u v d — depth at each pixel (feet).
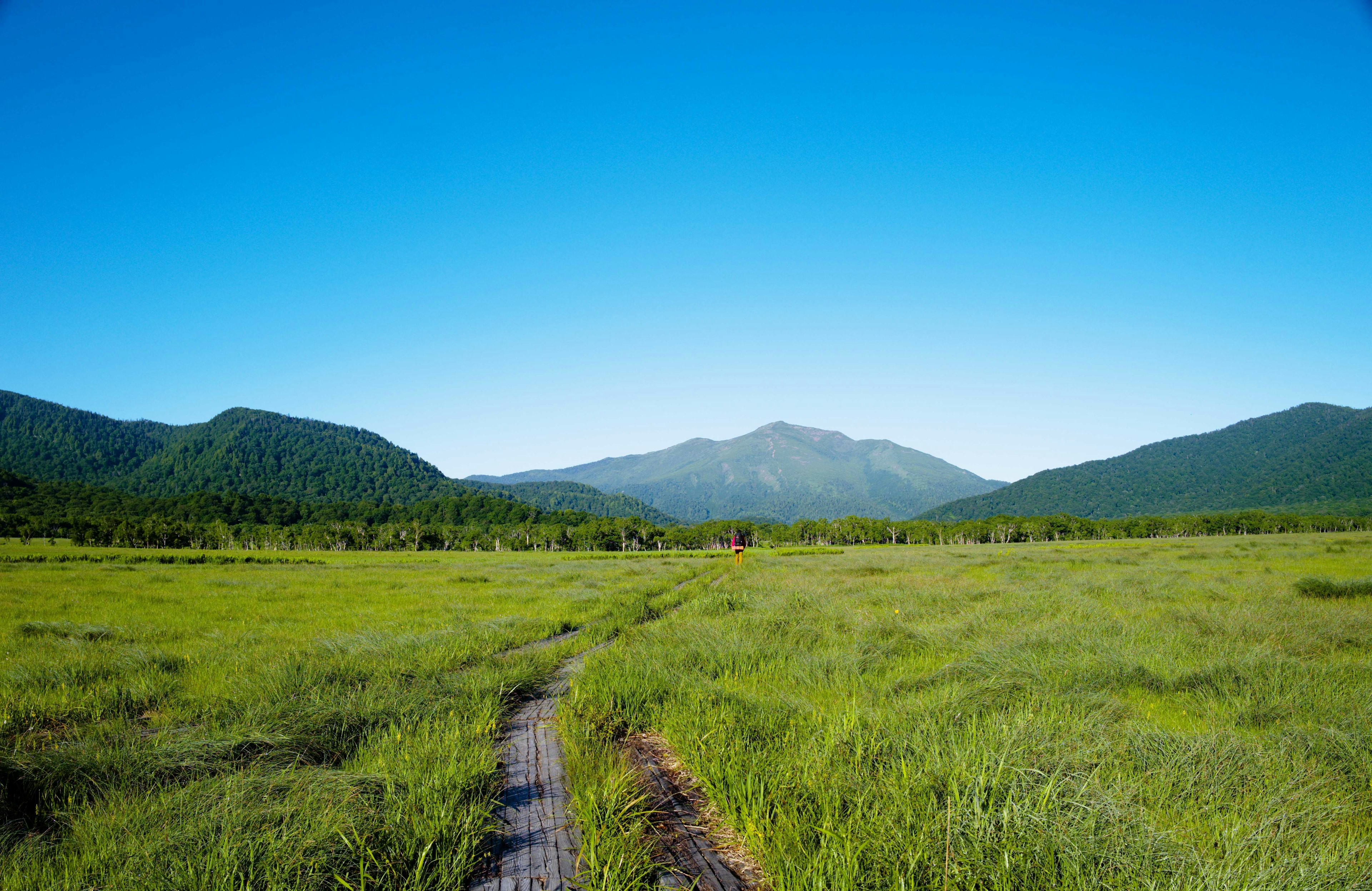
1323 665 29.63
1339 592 55.88
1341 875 12.47
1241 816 15.57
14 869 14.06
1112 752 18.97
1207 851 13.70
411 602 71.61
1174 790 17.10
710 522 476.13
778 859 13.76
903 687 28.40
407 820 15.48
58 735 24.62
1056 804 14.29
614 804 16.28
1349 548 146.92
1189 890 11.96
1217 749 18.86
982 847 12.92
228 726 23.31
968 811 14.24
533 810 17.90
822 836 14.12
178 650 41.09
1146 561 118.73
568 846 15.78
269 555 240.12
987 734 19.26
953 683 27.53
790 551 244.42
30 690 29.84
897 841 13.47
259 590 85.71
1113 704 24.63
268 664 34.14
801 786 16.87
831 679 30.19
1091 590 63.98
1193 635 37.76
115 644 43.98
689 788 19.35
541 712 27.81
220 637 45.65
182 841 14.25
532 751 22.75
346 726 23.04
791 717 23.65
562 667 36.47
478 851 15.47
